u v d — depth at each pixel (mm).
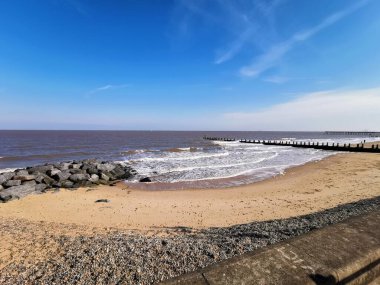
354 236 1995
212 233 6363
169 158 29609
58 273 4074
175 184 16438
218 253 4242
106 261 4258
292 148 45969
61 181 17219
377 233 2047
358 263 1666
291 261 1679
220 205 11023
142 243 5105
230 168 22016
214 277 1534
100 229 7551
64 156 34281
